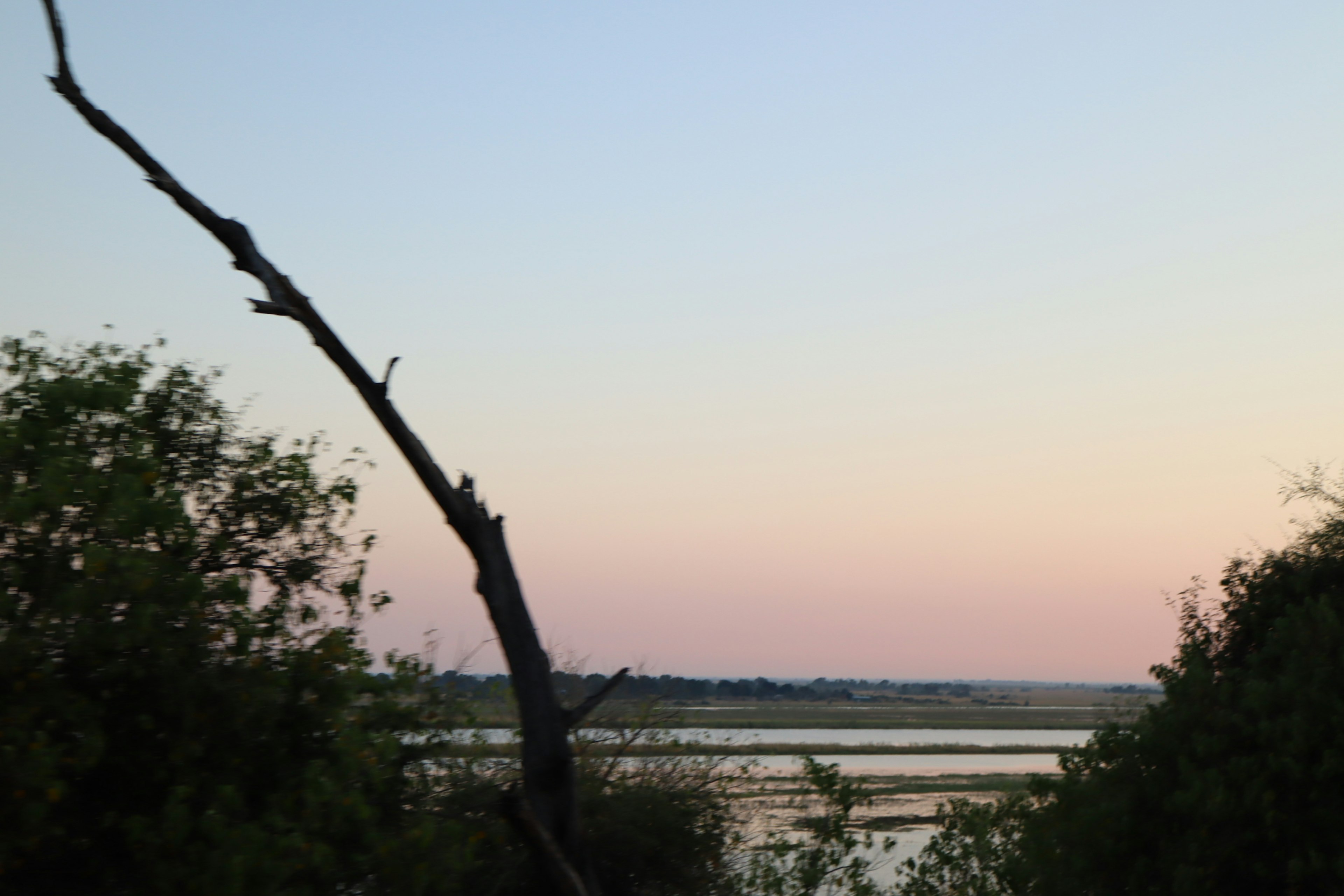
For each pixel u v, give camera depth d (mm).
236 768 7605
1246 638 13133
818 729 92625
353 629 9195
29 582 6875
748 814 13344
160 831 7000
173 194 7883
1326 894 9352
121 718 7344
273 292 7867
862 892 12648
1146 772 10812
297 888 7410
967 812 14195
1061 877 10852
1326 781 9625
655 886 11531
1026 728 105812
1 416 7504
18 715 6461
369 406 8039
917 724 108188
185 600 7285
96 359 8219
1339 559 12766
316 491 9391
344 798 7555
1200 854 9828
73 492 6852
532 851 7625
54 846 7180
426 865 8094
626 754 12406
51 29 7762
